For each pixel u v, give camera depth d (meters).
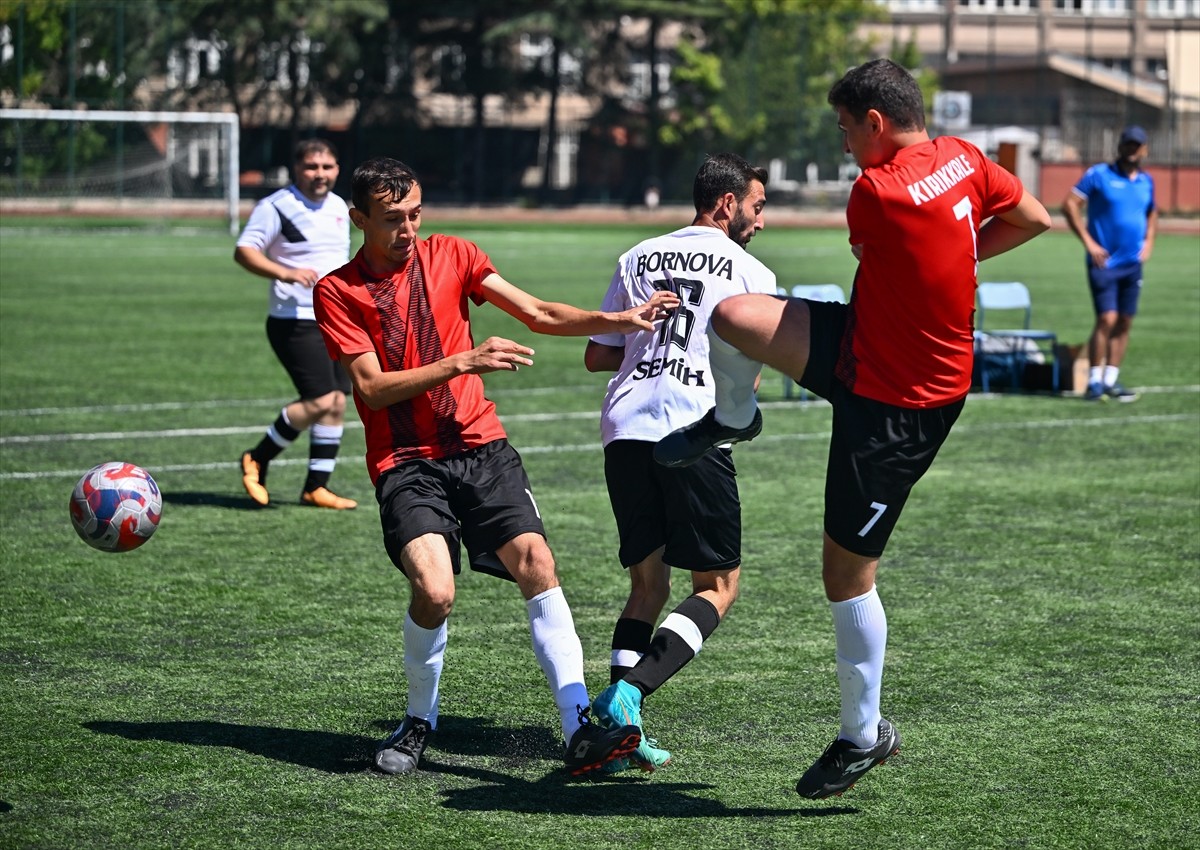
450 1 127.56
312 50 121.62
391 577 15.95
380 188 10.23
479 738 11.06
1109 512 19.41
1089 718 11.50
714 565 10.55
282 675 12.56
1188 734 11.14
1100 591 15.45
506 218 117.88
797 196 123.25
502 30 123.69
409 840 9.06
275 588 15.43
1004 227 9.49
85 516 11.37
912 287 8.69
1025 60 137.38
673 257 10.93
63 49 101.88
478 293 10.88
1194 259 76.88
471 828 9.27
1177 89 131.62
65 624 14.02
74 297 49.88
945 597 15.20
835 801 9.80
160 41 108.94
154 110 114.06
